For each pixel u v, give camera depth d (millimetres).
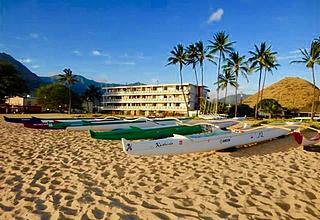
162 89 70438
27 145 11750
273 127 12523
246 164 8352
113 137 12070
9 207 4914
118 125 17609
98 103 90562
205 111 58000
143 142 8422
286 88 103375
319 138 11781
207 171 7512
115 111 78500
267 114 50188
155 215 4602
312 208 4984
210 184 6348
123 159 9023
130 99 76250
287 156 9617
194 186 6207
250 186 6211
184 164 8297
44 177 6875
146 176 7012
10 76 75438
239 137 10695
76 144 12188
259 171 7512
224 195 5621
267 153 10164
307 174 7242
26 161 8609
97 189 5977
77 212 4699
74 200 5273
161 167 7949
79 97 82312
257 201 5305
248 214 4691
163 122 19906
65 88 76500
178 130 12953
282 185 6297
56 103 73188
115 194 5660
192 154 9711
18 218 4434
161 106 69688
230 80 51125
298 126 13680
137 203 5164
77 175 7094
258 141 11805
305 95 92062
